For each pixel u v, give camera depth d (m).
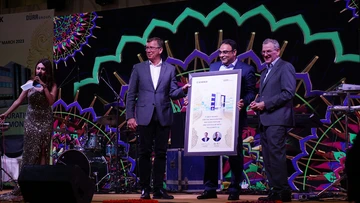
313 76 7.25
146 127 5.30
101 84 8.25
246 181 7.36
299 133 7.25
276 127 4.83
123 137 7.93
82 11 8.55
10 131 8.07
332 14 7.20
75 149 7.44
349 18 7.12
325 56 7.21
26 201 3.81
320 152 7.15
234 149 5.10
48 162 5.59
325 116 7.17
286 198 4.77
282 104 4.85
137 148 7.55
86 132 7.93
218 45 7.71
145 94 5.38
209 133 5.23
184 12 7.90
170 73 5.47
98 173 7.39
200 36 7.80
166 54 7.95
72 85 8.38
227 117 5.20
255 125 6.71
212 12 7.76
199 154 5.23
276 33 7.44
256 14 7.55
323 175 7.11
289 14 7.40
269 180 4.98
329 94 5.60
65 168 3.71
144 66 5.50
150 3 8.13
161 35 8.00
